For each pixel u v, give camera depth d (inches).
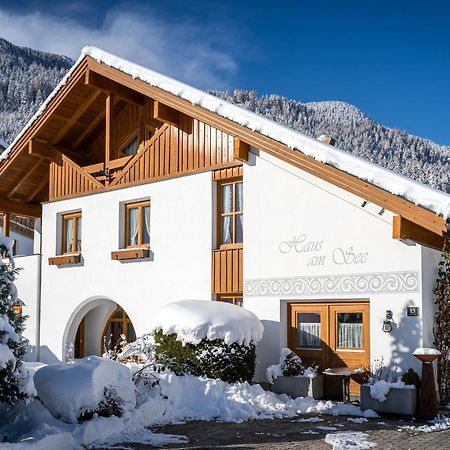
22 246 929.5
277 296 507.8
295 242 502.6
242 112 516.4
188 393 430.0
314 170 476.1
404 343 442.3
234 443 333.4
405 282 446.3
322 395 485.4
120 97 639.1
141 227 618.8
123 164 633.0
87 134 711.1
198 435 355.3
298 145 482.6
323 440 340.2
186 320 466.3
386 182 437.7
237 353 465.1
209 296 553.0
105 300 674.8
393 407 414.6
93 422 334.0
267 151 503.8
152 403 386.9
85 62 621.6
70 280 667.4
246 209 534.0
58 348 669.3
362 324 476.1
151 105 655.1
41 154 693.9
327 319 492.4
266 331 510.9
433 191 419.5
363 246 467.5
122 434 346.0
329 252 483.8
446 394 450.3
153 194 603.2
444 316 456.4
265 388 502.3
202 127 573.3
